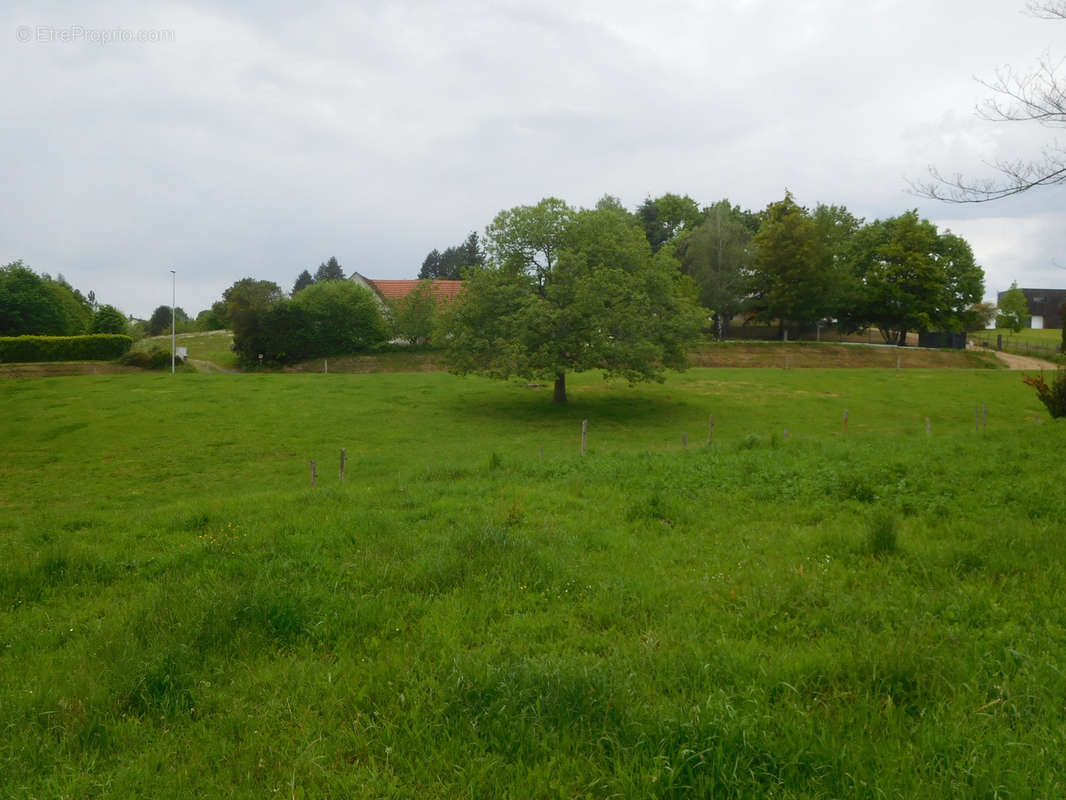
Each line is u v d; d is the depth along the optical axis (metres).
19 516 19.12
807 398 44.53
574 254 38.91
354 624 6.30
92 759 4.25
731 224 74.38
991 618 5.68
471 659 5.17
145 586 8.15
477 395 43.59
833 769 3.60
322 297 64.38
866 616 5.86
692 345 40.66
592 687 4.40
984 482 11.40
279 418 35.47
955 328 76.50
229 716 4.71
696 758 3.68
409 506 12.09
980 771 3.49
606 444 30.02
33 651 6.36
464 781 3.79
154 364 56.12
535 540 8.95
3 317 75.69
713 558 8.04
